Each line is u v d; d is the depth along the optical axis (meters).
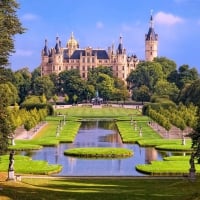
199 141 61.34
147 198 47.62
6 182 56.16
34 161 81.25
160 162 80.12
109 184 59.16
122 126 157.50
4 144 65.50
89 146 108.00
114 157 90.50
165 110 175.12
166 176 66.94
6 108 67.56
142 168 74.06
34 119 141.25
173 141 112.25
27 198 44.16
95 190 53.56
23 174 68.06
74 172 74.19
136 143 114.06
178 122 118.81
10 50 63.00
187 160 82.31
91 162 84.31
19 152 96.88
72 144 112.31
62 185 57.41
